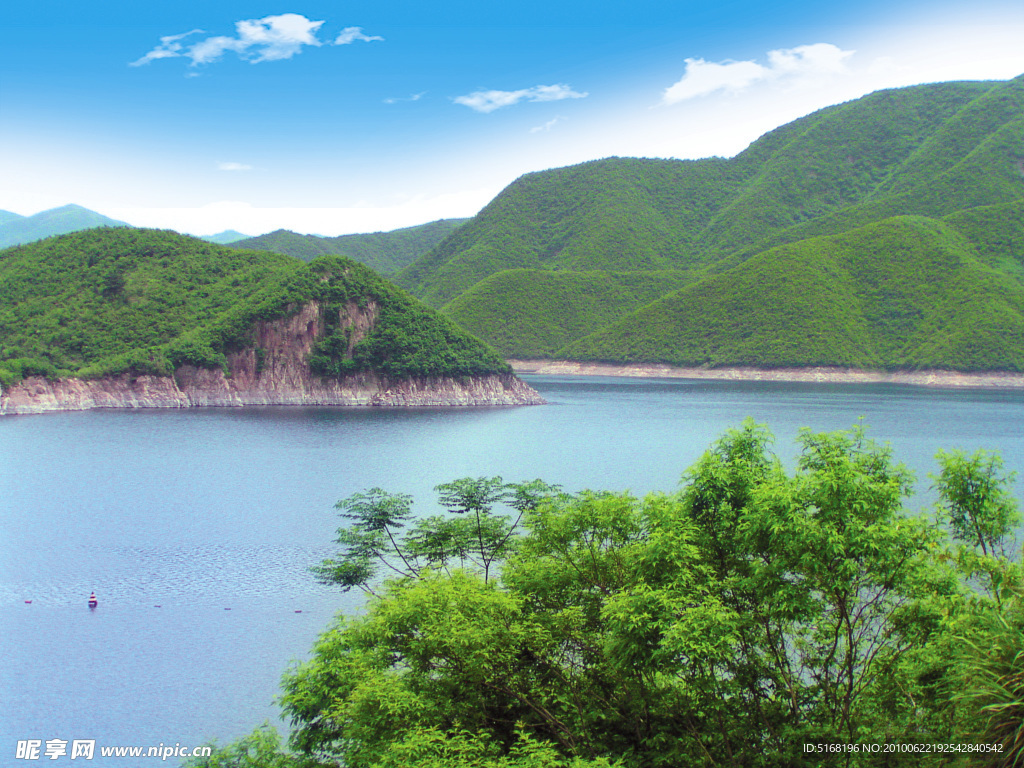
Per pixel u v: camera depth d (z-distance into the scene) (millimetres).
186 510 68500
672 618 18484
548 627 22438
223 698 31438
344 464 98000
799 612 18984
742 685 20438
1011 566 18594
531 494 35875
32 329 195500
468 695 21641
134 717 29844
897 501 19016
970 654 16281
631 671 19609
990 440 115500
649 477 88125
